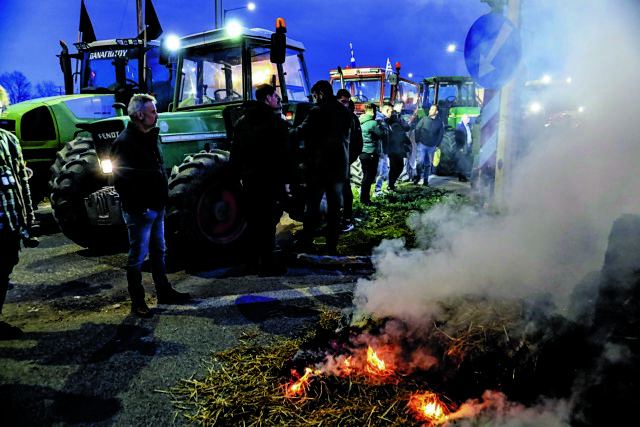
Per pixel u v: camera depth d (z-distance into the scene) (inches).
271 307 136.2
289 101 238.1
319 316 129.0
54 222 268.8
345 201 237.5
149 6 293.9
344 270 174.1
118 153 120.7
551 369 79.1
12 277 171.3
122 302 144.3
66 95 291.3
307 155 180.5
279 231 243.1
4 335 114.8
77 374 98.3
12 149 122.3
